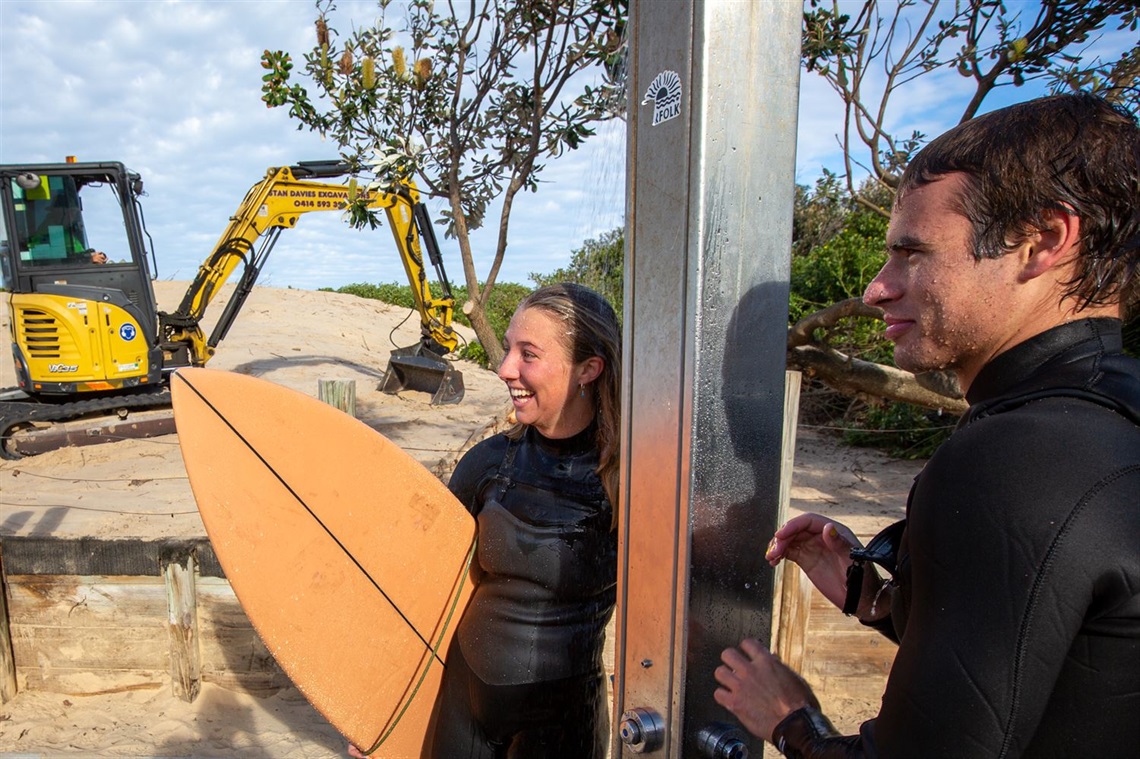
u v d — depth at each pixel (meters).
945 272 0.83
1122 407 0.74
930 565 0.76
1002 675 0.69
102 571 3.81
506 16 3.83
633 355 1.12
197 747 3.55
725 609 1.07
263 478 1.69
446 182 4.29
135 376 7.07
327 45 4.14
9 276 6.85
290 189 8.13
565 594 1.54
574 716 1.58
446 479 5.31
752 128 0.99
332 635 1.73
